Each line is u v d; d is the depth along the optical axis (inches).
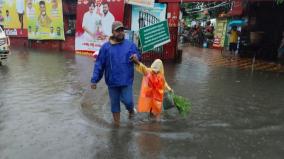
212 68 628.1
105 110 324.2
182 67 632.4
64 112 313.9
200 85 455.8
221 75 546.9
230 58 815.1
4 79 465.4
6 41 594.9
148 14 696.4
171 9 721.0
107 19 744.3
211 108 339.0
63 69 564.4
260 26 819.4
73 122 284.7
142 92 298.2
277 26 789.9
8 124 277.7
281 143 247.1
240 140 251.6
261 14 815.7
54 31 916.0
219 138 254.4
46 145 235.5
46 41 948.6
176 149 231.9
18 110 317.7
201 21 1603.1
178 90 419.5
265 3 796.0
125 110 320.5
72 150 227.6
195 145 239.8
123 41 281.0
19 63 626.8
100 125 277.7
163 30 608.7
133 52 281.4
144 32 597.3
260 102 370.9
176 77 514.6
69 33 901.8
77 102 351.9
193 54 917.8
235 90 429.4
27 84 435.2
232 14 956.0
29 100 354.9
